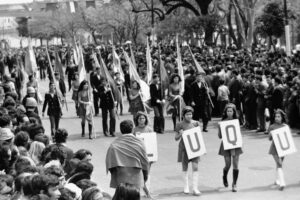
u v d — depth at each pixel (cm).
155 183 1594
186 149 1443
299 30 6919
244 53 4047
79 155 1100
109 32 8806
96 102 2980
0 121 1338
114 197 645
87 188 831
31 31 11294
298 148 2027
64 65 5891
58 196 833
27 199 807
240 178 1630
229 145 1469
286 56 3547
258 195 1441
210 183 1579
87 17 8681
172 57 3688
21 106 1783
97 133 2470
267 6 5322
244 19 5372
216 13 6144
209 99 2420
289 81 2436
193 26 5844
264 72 2669
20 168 977
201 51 4797
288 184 1552
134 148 1136
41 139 1280
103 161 1898
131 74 2522
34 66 3098
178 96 2380
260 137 2272
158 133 2430
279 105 2291
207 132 2419
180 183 1591
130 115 2948
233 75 2531
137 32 7825
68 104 3484
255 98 2394
